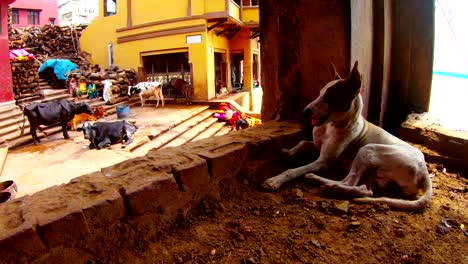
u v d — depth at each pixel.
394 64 4.20
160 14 14.88
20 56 12.09
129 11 15.75
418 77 4.13
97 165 6.84
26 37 18.20
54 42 18.91
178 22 14.40
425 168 2.36
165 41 14.91
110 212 1.69
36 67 12.55
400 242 1.86
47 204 1.64
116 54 17.05
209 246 1.83
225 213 2.18
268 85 3.68
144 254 1.76
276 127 3.19
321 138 2.80
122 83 14.88
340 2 2.90
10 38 17.56
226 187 2.38
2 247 1.35
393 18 4.03
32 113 8.34
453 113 4.10
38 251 1.46
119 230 1.75
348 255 1.74
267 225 2.03
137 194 1.79
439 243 1.87
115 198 1.70
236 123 10.97
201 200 2.19
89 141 8.96
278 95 3.56
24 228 1.41
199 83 14.61
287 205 2.29
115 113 12.59
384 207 2.19
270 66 3.61
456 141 3.12
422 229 2.00
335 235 1.92
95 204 1.63
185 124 10.98
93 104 12.98
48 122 8.66
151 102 15.21
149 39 15.36
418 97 4.20
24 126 9.28
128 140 8.49
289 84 3.43
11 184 4.32
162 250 1.80
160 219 1.93
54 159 7.31
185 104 14.59
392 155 2.33
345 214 2.13
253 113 13.52
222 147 2.48
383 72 3.59
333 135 2.65
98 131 8.20
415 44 4.04
